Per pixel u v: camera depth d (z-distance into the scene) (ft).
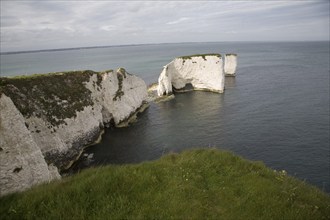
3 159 54.80
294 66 366.43
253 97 197.36
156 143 120.06
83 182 29.66
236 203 27.45
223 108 171.94
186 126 141.18
